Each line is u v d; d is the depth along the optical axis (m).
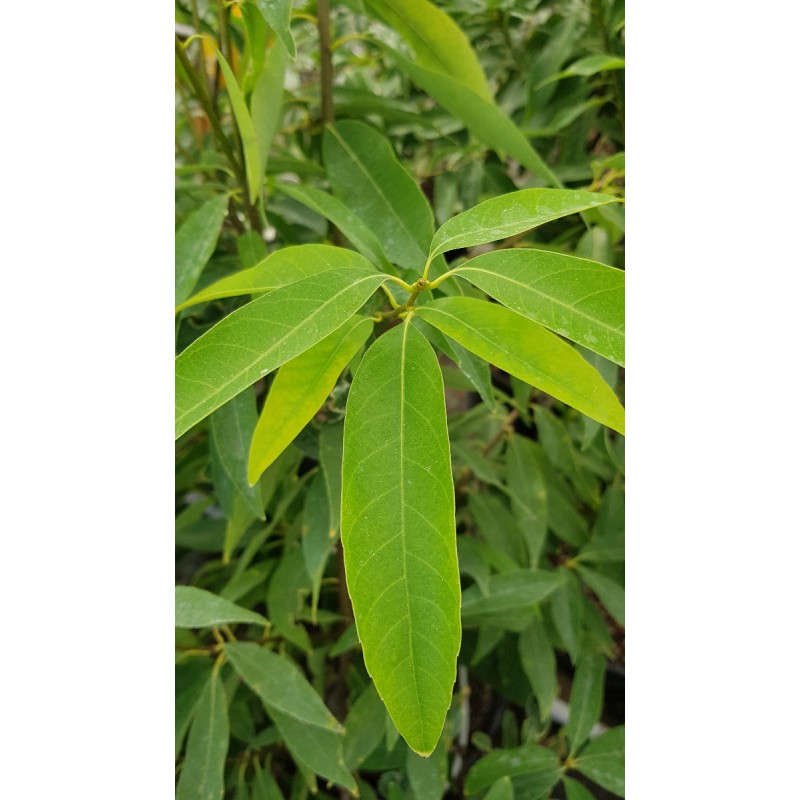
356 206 0.39
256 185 0.38
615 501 0.60
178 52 0.35
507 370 0.24
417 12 0.40
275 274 0.26
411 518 0.22
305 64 0.69
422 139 0.63
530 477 0.57
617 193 0.44
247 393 0.38
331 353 0.26
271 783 0.52
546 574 0.52
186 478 0.54
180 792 0.42
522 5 0.58
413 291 0.25
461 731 0.66
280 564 0.53
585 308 0.22
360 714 0.49
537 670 0.58
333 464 0.39
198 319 0.45
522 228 0.24
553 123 0.54
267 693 0.43
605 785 0.52
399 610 0.22
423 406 0.23
